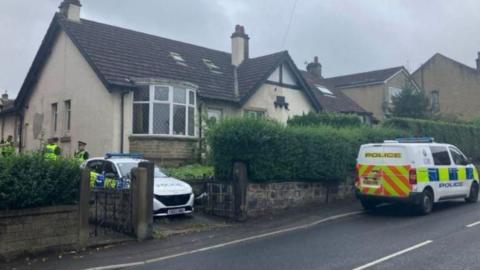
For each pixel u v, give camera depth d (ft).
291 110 78.23
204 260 25.80
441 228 33.47
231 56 82.43
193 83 64.85
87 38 63.31
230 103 69.00
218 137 40.88
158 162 56.70
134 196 31.86
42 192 27.14
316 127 49.14
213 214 40.14
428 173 41.73
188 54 75.72
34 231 27.02
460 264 23.32
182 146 58.65
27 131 74.64
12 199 25.96
